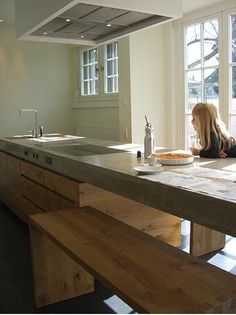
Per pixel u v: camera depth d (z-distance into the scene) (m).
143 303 1.30
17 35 3.47
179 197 1.69
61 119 6.19
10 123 5.73
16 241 3.26
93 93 5.80
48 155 2.98
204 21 4.09
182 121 4.50
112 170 2.14
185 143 4.49
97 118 5.68
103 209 2.59
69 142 3.89
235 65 3.83
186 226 3.50
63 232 2.00
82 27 3.08
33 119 5.93
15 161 3.84
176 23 4.43
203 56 4.18
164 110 4.68
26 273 2.63
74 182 2.54
